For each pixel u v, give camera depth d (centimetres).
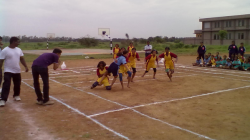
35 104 629
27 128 463
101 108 593
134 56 939
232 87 847
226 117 529
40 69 600
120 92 771
